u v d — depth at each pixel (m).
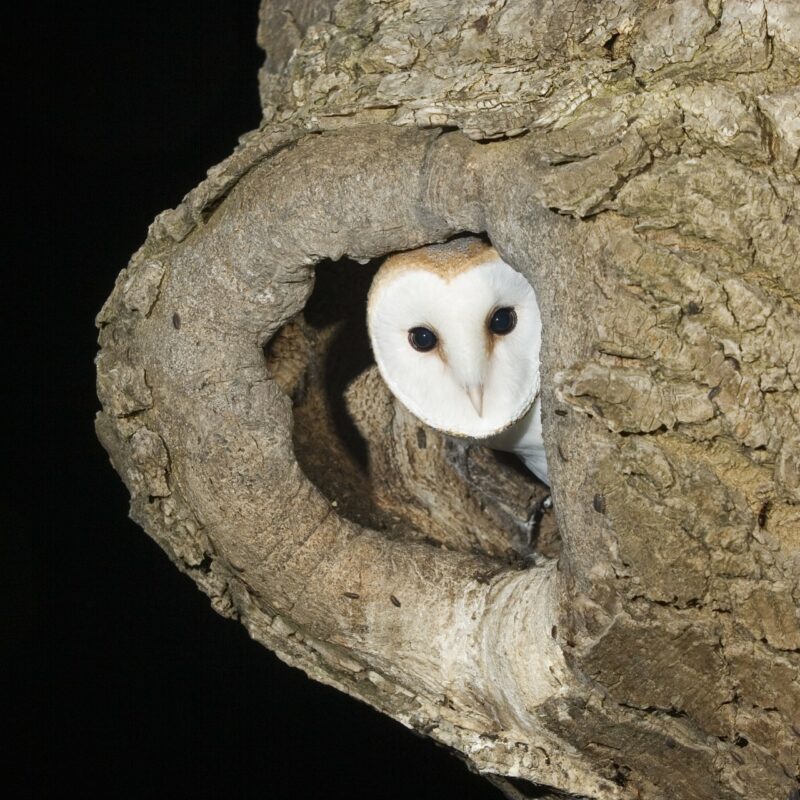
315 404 5.44
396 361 5.38
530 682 5.27
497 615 5.29
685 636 5.24
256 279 5.30
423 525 5.43
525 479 5.45
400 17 5.32
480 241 5.34
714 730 5.25
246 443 5.32
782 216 5.21
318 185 5.28
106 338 5.35
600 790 5.29
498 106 5.25
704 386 5.22
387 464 5.45
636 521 5.23
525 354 5.36
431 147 5.27
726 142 5.21
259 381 5.32
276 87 5.39
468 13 5.30
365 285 5.44
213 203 5.32
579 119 5.23
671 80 5.23
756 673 5.23
